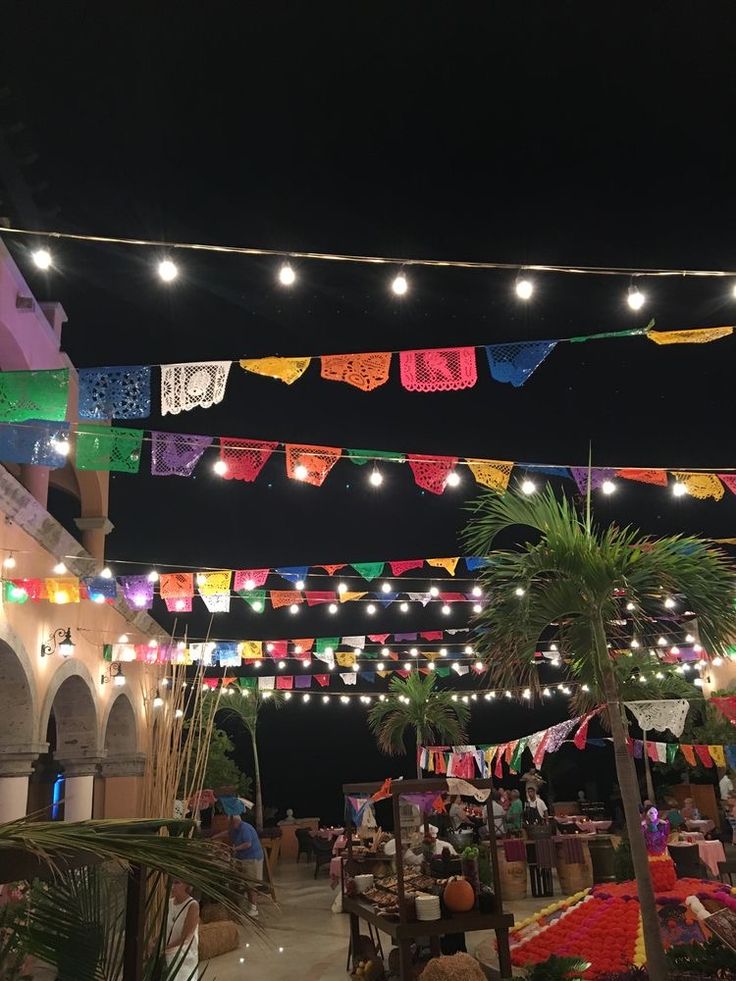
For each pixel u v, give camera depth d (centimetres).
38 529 924
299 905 1255
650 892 532
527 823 1329
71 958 270
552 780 2248
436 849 834
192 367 508
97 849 203
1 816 870
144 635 1480
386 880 751
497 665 621
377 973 718
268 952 909
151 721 767
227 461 627
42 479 1070
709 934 648
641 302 525
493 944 787
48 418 498
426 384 525
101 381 501
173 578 959
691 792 1731
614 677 595
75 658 1080
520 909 1097
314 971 813
